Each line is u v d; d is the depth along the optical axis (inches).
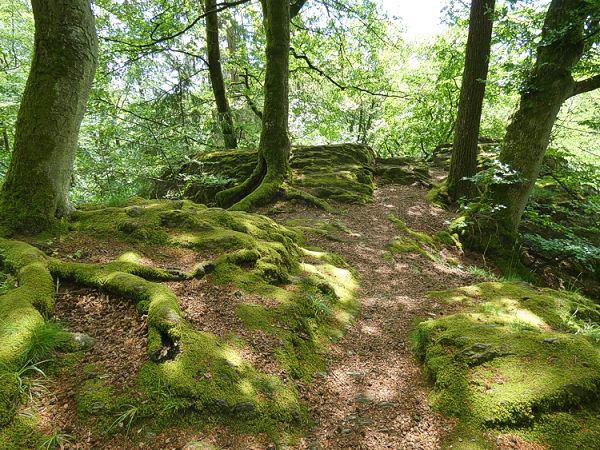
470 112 400.5
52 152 193.8
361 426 125.3
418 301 218.7
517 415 116.3
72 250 182.9
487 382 129.8
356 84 756.0
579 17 295.0
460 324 164.9
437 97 746.2
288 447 112.6
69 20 187.5
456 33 694.5
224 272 180.4
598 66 367.2
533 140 340.8
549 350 136.9
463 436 116.4
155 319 134.1
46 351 120.0
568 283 352.5
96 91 484.4
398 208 409.4
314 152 527.5
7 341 115.4
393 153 1063.0
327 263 244.4
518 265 337.1
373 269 264.4
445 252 331.6
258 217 261.0
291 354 146.7
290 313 166.2
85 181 446.3
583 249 304.0
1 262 161.0
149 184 506.9
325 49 714.2
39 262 157.8
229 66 723.4
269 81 440.8
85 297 151.8
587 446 106.9
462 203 373.4
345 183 452.1
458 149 415.2
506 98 667.4
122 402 110.5
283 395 127.0
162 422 108.8
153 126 471.8
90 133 469.4
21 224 186.7
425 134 847.1
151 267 171.6
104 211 220.1
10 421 99.8
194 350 128.6
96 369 120.3
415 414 129.6
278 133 443.8
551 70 326.3
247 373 129.0
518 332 152.3
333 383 146.8
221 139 621.3
